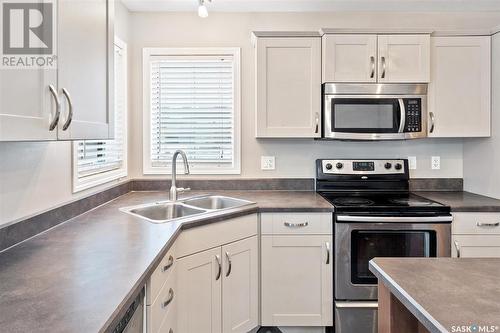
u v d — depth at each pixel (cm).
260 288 220
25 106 92
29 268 110
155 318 126
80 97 123
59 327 75
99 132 138
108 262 115
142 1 257
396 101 243
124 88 261
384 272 106
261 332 229
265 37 245
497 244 216
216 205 254
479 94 248
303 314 220
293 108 248
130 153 276
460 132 248
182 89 279
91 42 131
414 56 243
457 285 95
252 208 213
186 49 276
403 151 279
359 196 255
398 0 258
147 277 110
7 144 132
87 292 93
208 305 187
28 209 145
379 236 216
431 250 214
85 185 195
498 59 239
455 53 247
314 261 219
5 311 82
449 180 279
